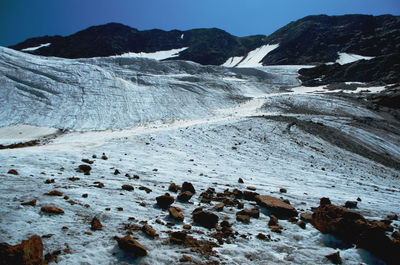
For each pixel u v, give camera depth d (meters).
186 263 4.81
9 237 4.71
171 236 5.82
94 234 5.46
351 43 140.25
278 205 8.91
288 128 32.84
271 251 5.86
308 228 7.59
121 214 6.78
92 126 37.91
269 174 17.33
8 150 14.54
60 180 9.30
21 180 8.55
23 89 45.41
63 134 34.03
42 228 5.32
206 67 103.12
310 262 5.49
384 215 10.27
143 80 63.75
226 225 7.04
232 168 17.83
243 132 29.95
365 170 23.08
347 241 6.64
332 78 89.00
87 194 7.87
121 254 4.80
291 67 118.25
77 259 4.43
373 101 55.84
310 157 24.34
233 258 5.28
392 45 125.12
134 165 14.59
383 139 34.00
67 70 57.69
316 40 150.38
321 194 13.15
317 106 50.91
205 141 25.70
